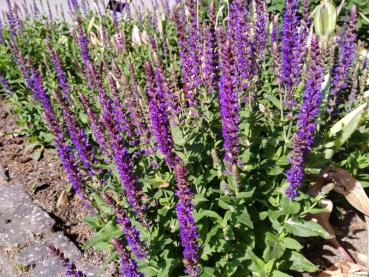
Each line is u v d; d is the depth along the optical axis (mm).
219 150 438
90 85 573
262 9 475
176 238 416
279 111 499
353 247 487
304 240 474
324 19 487
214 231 384
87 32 869
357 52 625
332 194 547
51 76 721
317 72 345
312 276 450
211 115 456
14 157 686
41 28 1033
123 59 742
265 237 422
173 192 398
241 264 419
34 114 702
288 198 392
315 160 448
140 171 415
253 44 474
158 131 328
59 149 382
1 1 1624
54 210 564
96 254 487
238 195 364
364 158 522
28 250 490
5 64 853
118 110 395
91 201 415
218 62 434
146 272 383
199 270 351
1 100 859
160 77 393
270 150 431
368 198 497
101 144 399
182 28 445
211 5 437
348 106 538
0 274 488
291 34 398
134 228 328
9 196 574
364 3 943
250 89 461
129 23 971
